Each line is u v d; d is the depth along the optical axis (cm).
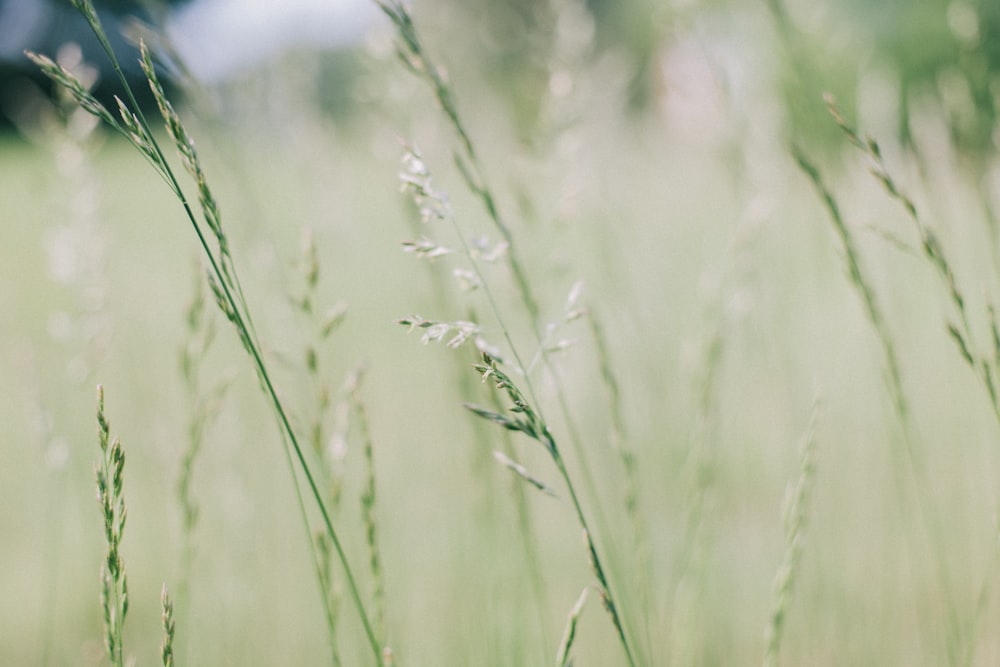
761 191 90
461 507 81
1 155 494
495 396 66
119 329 125
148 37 67
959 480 87
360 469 92
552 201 74
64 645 84
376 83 85
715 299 73
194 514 66
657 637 73
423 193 57
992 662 74
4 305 151
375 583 62
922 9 363
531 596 81
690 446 72
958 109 73
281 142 112
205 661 78
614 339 99
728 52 80
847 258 63
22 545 107
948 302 109
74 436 95
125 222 246
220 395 65
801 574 79
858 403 102
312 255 61
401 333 126
